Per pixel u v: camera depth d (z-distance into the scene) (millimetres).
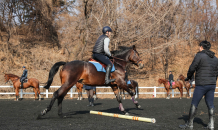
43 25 23891
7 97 15938
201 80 4383
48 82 5535
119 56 6473
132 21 17531
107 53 5836
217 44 28812
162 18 17094
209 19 27266
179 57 26328
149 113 7137
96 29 17531
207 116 6398
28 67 20750
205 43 4504
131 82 14930
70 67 5504
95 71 5750
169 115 6633
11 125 4605
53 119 5492
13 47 22406
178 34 19406
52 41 24797
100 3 17953
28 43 23938
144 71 23500
